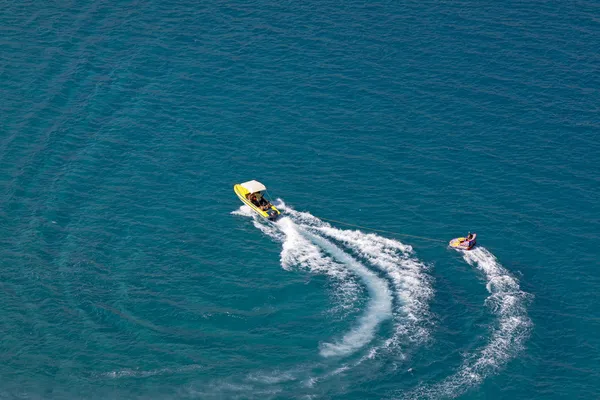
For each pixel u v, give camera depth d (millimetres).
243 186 104438
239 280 92375
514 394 77875
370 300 89438
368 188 108688
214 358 80812
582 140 116812
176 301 88562
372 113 122938
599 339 85000
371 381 78500
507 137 117812
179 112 122250
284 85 128875
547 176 110188
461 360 81375
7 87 123875
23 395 75812
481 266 95125
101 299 88000
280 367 79875
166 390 76688
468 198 106750
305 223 102250
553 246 98500
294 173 111250
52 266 92312
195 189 107750
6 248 94375
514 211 104312
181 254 96250
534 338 84625
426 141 117250
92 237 97750
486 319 87000
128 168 110438
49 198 103438
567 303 89875
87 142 114438
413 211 104625
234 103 124688
